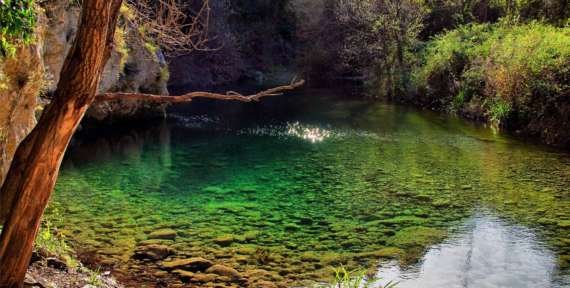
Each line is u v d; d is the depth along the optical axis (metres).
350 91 29.28
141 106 19.20
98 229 8.21
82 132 17.09
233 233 8.27
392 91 25.80
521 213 9.38
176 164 13.19
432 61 23.50
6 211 3.85
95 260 6.96
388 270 7.04
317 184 11.33
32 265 5.66
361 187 11.09
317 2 35.28
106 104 17.45
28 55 6.46
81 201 9.75
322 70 32.44
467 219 9.09
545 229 8.61
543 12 22.78
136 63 18.08
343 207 9.72
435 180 11.62
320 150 14.96
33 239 3.95
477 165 12.95
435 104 22.89
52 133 3.70
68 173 11.99
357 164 13.22
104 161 13.36
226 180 11.63
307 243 7.92
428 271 7.04
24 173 3.74
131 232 8.15
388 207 9.74
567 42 16.58
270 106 24.17
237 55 32.94
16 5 5.31
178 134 17.58
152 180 11.52
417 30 26.88
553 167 12.66
